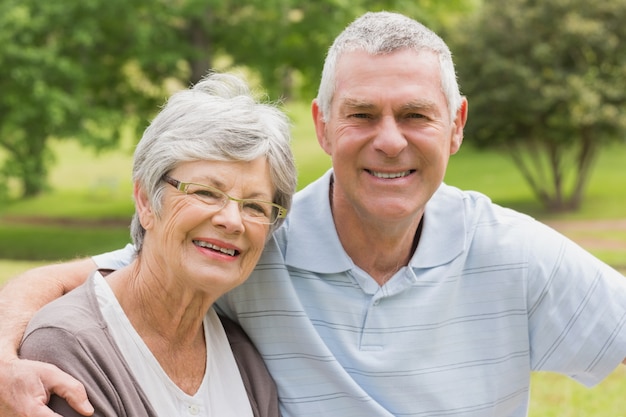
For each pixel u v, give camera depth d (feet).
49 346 6.85
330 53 8.14
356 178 7.99
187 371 7.59
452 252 8.31
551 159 61.82
